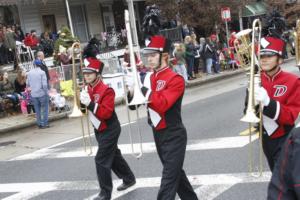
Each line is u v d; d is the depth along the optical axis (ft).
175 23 86.12
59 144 34.88
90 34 88.69
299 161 7.29
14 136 40.83
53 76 52.31
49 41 72.84
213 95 52.95
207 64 73.15
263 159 24.32
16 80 50.80
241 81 65.10
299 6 108.58
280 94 13.89
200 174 23.16
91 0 88.58
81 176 25.23
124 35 87.86
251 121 12.71
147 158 27.09
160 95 15.34
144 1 96.53
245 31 21.74
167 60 15.85
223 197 19.90
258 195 19.67
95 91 19.10
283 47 13.89
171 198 15.65
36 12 80.02
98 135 19.57
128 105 16.78
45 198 22.39
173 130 15.75
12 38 65.31
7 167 29.45
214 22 87.92
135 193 21.29
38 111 42.68
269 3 104.94
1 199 22.88
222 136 30.63
